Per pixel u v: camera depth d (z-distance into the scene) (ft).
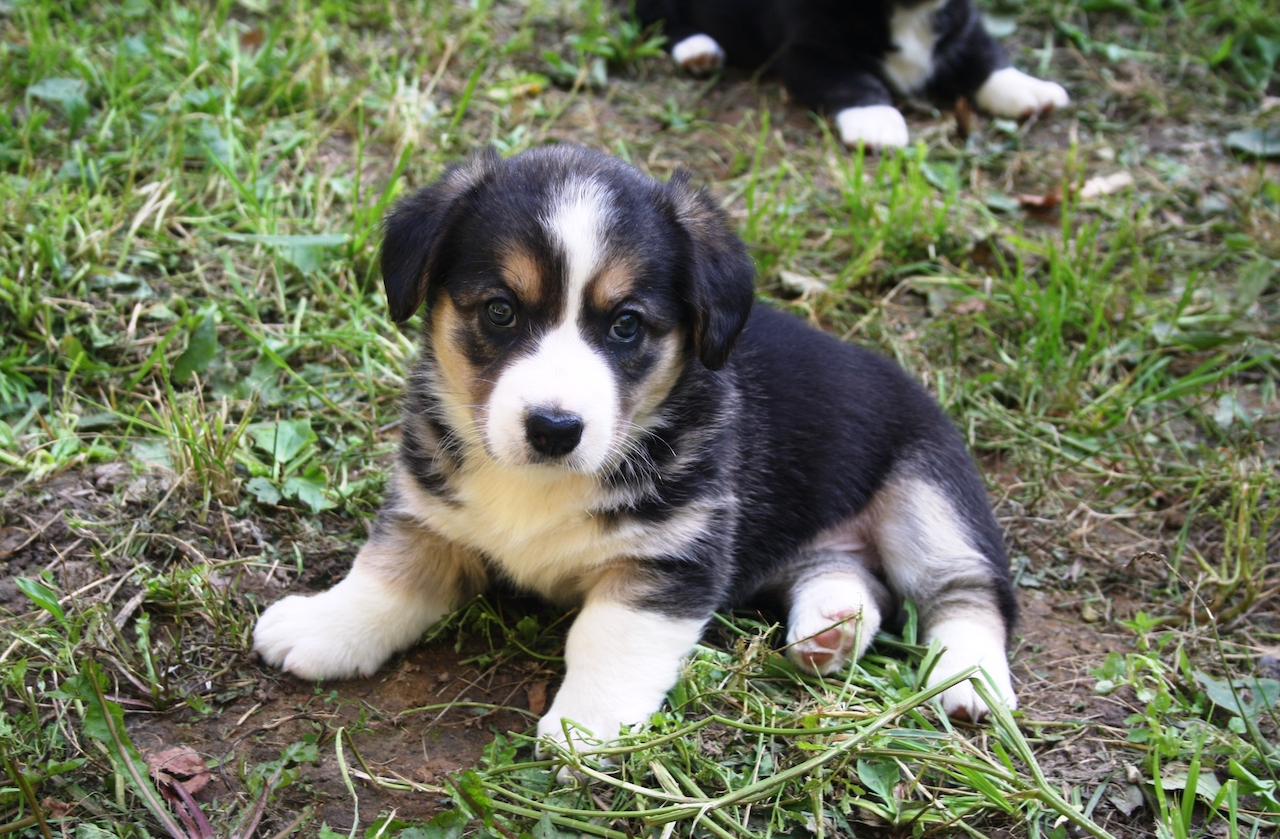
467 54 5.09
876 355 3.97
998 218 4.71
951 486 3.84
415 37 5.08
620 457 3.51
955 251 4.55
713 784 3.44
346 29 5.02
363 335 4.11
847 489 3.82
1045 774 3.51
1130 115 5.32
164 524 3.76
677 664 3.53
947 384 4.26
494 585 3.73
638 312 3.48
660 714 3.45
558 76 5.12
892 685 3.60
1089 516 4.03
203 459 3.81
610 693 3.48
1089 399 4.26
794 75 5.25
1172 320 4.37
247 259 4.26
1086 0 6.01
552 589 3.66
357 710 3.54
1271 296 4.50
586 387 3.41
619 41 5.32
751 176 4.72
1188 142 5.12
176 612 3.61
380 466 3.93
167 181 4.32
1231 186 4.84
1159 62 5.63
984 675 3.51
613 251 3.45
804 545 3.81
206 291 4.16
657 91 5.25
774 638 3.72
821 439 3.80
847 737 3.49
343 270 4.25
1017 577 3.92
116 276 4.13
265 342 4.08
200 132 4.48
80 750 3.41
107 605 3.61
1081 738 3.57
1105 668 3.66
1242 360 4.34
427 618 3.65
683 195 3.58
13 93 4.55
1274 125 5.17
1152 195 4.80
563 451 3.40
